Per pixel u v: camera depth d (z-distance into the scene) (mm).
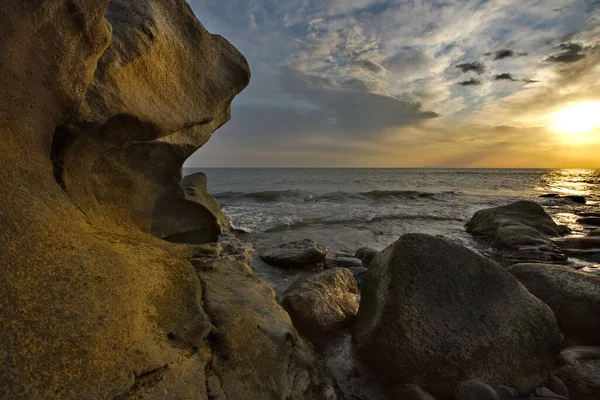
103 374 2221
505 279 4156
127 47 5125
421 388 3371
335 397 3334
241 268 5629
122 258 3281
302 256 7574
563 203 24062
